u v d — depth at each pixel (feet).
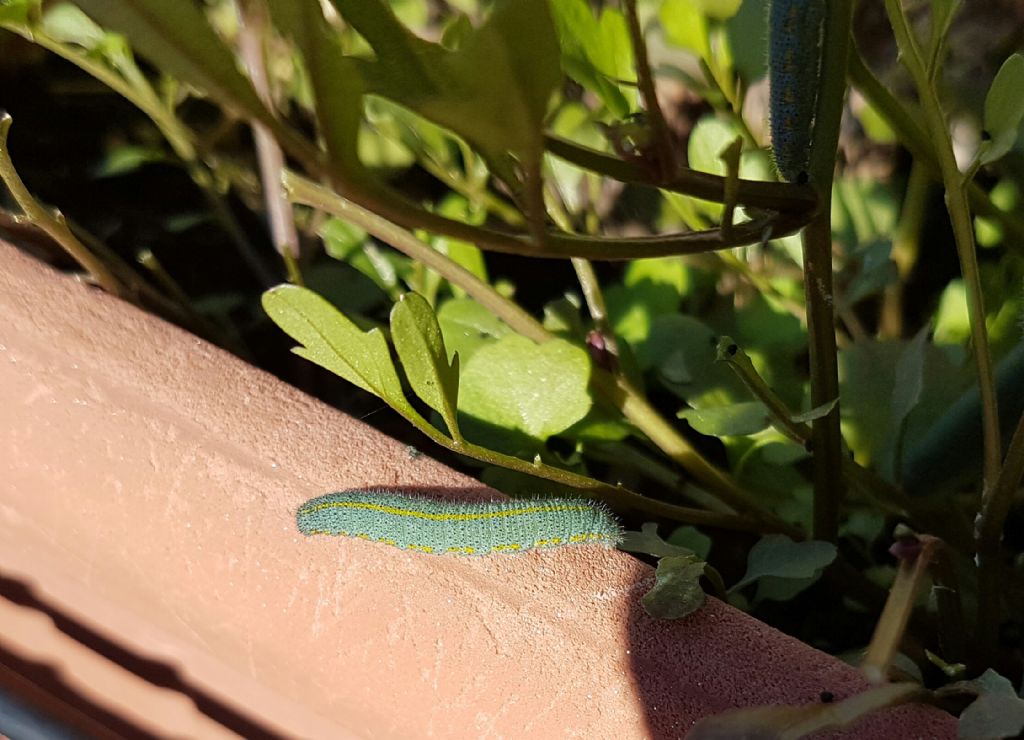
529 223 0.17
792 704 0.21
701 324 0.35
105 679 0.30
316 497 0.25
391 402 0.23
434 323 0.22
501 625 0.24
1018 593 0.32
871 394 0.33
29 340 0.27
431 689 0.25
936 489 0.30
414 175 0.45
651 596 0.23
